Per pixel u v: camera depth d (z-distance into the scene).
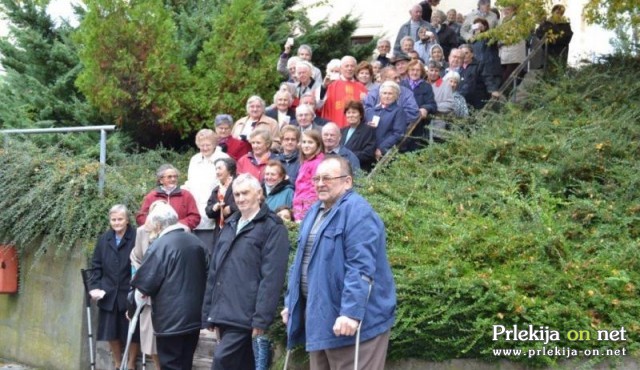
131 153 17.17
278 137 13.99
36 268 13.94
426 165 13.87
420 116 15.09
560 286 10.11
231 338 9.46
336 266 8.16
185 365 10.47
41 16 18.94
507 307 9.70
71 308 13.23
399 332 9.84
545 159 13.57
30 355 13.99
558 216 11.92
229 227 9.77
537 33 19.56
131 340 12.09
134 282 10.16
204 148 13.55
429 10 21.56
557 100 16.48
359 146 13.95
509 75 19.47
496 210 11.98
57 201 13.32
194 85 17.11
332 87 15.45
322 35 20.52
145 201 12.66
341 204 8.28
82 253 13.11
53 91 17.92
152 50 16.56
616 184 12.79
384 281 8.23
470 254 10.77
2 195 13.88
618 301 9.87
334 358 8.23
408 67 15.70
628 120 14.80
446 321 9.71
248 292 9.48
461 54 17.86
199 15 18.81
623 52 19.00
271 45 17.56
